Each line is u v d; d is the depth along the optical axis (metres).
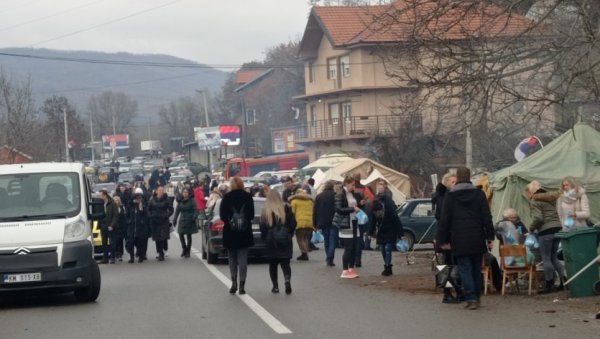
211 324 12.69
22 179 16.19
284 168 71.19
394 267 21.66
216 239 22.95
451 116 24.67
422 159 43.12
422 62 18.72
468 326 12.10
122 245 26.28
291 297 15.71
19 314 14.55
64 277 15.22
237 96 123.31
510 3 16.19
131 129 191.50
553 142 18.58
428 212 27.80
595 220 17.36
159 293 16.94
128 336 11.83
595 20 15.97
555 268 15.41
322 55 61.22
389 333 11.64
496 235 15.84
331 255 21.84
